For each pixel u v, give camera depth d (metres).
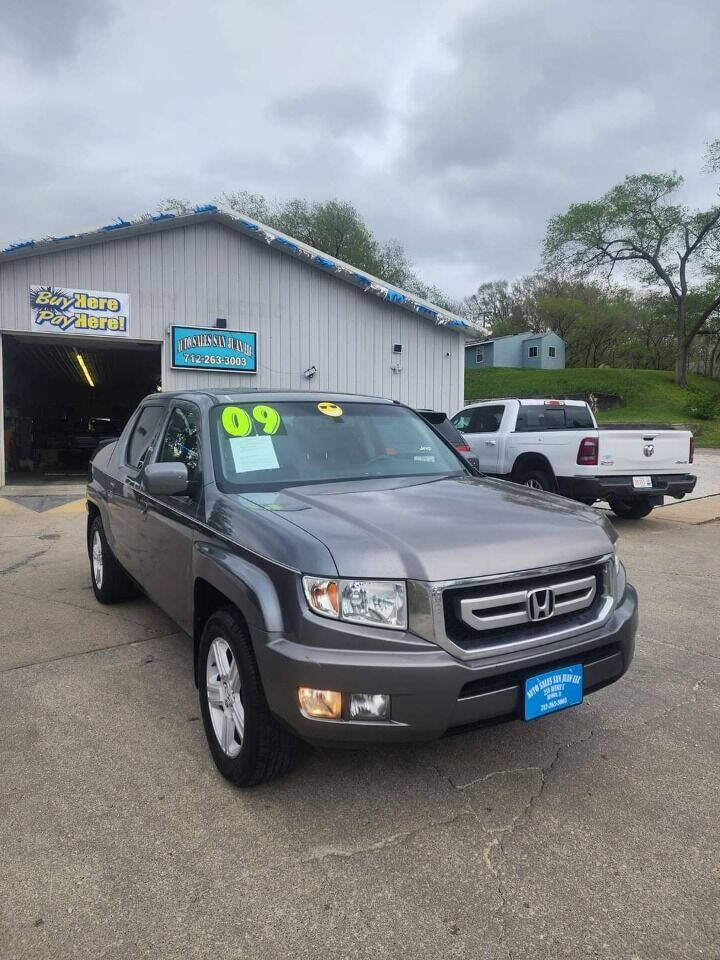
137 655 4.61
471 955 2.08
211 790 2.98
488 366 68.50
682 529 9.64
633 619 3.13
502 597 2.68
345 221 47.69
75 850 2.57
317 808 2.85
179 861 2.51
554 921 2.22
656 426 10.12
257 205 47.94
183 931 2.17
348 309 16.09
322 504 3.16
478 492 3.57
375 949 2.10
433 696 2.51
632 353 70.69
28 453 21.52
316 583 2.57
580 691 2.88
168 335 14.45
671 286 49.59
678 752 3.33
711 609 5.77
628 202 45.59
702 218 46.12
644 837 2.66
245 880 2.41
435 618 2.55
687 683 4.18
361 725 2.50
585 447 9.05
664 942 2.13
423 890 2.36
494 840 2.64
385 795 2.95
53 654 4.63
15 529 9.62
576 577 2.95
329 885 2.38
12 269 13.20
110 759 3.24
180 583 3.68
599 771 3.15
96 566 5.90
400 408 4.64
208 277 14.75
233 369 15.05
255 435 3.82
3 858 2.52
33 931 2.17
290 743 2.84
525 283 79.25
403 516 2.97
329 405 4.29
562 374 58.28
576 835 2.67
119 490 4.96
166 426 4.45
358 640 2.53
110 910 2.26
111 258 13.89
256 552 2.84
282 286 15.45
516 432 10.22
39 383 25.91
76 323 13.68
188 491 3.67
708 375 61.44
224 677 3.07
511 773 3.13
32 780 3.06
